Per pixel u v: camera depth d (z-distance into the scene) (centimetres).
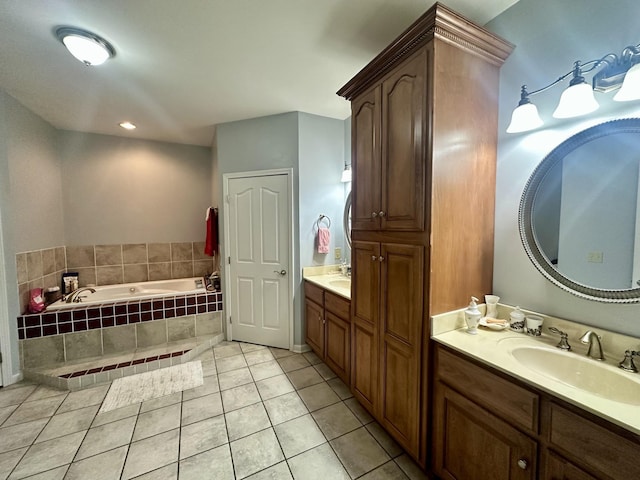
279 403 203
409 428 148
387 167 157
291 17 149
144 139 366
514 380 103
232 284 312
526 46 140
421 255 137
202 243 404
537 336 133
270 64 193
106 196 348
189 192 394
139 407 199
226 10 142
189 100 247
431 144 130
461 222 142
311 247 288
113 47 171
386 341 163
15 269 238
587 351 118
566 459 90
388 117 155
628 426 75
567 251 127
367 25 156
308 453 158
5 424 182
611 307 115
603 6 115
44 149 290
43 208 285
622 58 106
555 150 129
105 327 271
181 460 154
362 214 182
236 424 182
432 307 136
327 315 241
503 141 151
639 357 107
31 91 228
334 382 230
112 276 354
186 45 170
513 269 149
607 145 115
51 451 160
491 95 149
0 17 144
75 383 222
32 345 244
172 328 299
